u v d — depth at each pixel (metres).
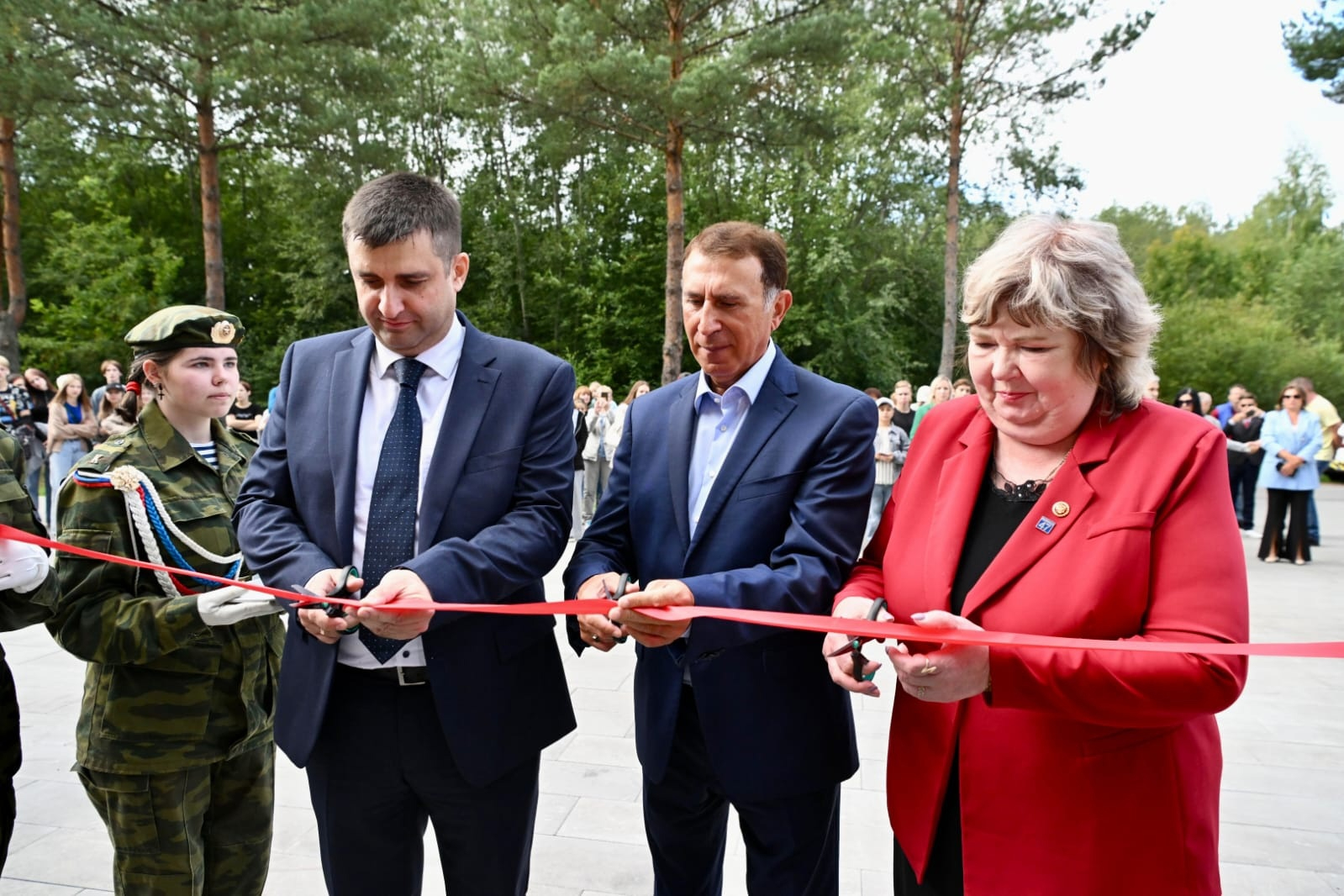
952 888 1.47
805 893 1.91
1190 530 1.26
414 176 1.72
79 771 1.97
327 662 1.74
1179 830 1.28
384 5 14.09
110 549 1.90
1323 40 10.82
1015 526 1.42
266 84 14.16
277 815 3.12
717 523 1.87
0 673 1.84
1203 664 1.16
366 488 1.79
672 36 13.45
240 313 26.31
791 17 12.98
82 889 2.60
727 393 1.95
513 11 12.95
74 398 9.16
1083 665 1.19
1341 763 3.54
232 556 2.10
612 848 2.86
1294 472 8.29
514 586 1.71
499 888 1.87
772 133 13.66
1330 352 24.72
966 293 1.40
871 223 24.88
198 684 1.96
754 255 1.85
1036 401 1.33
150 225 24.62
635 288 22.95
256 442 2.46
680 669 1.91
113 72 13.81
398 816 1.86
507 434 1.80
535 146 21.34
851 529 1.82
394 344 1.74
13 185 17.41
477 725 1.75
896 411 9.64
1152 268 34.09
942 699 1.25
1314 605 6.46
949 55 17.20
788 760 1.84
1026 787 1.32
